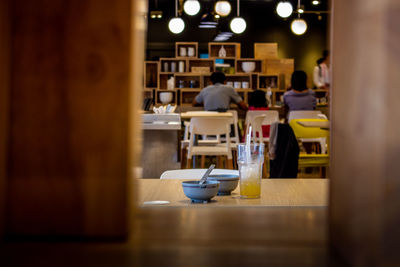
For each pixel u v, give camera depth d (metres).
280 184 1.58
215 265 0.47
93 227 0.54
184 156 5.57
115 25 0.53
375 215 0.44
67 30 0.53
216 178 1.42
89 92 0.53
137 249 0.52
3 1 0.52
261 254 0.51
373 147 0.44
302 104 6.10
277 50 11.83
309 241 0.55
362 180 0.45
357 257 0.46
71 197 0.54
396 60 0.43
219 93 6.22
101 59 0.53
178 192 1.45
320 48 11.88
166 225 0.63
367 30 0.45
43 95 0.53
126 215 0.54
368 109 0.45
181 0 8.98
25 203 0.54
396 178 0.44
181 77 10.68
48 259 0.48
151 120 4.23
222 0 7.13
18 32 0.53
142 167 5.00
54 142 0.53
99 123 0.53
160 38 11.73
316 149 5.57
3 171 0.53
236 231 0.60
